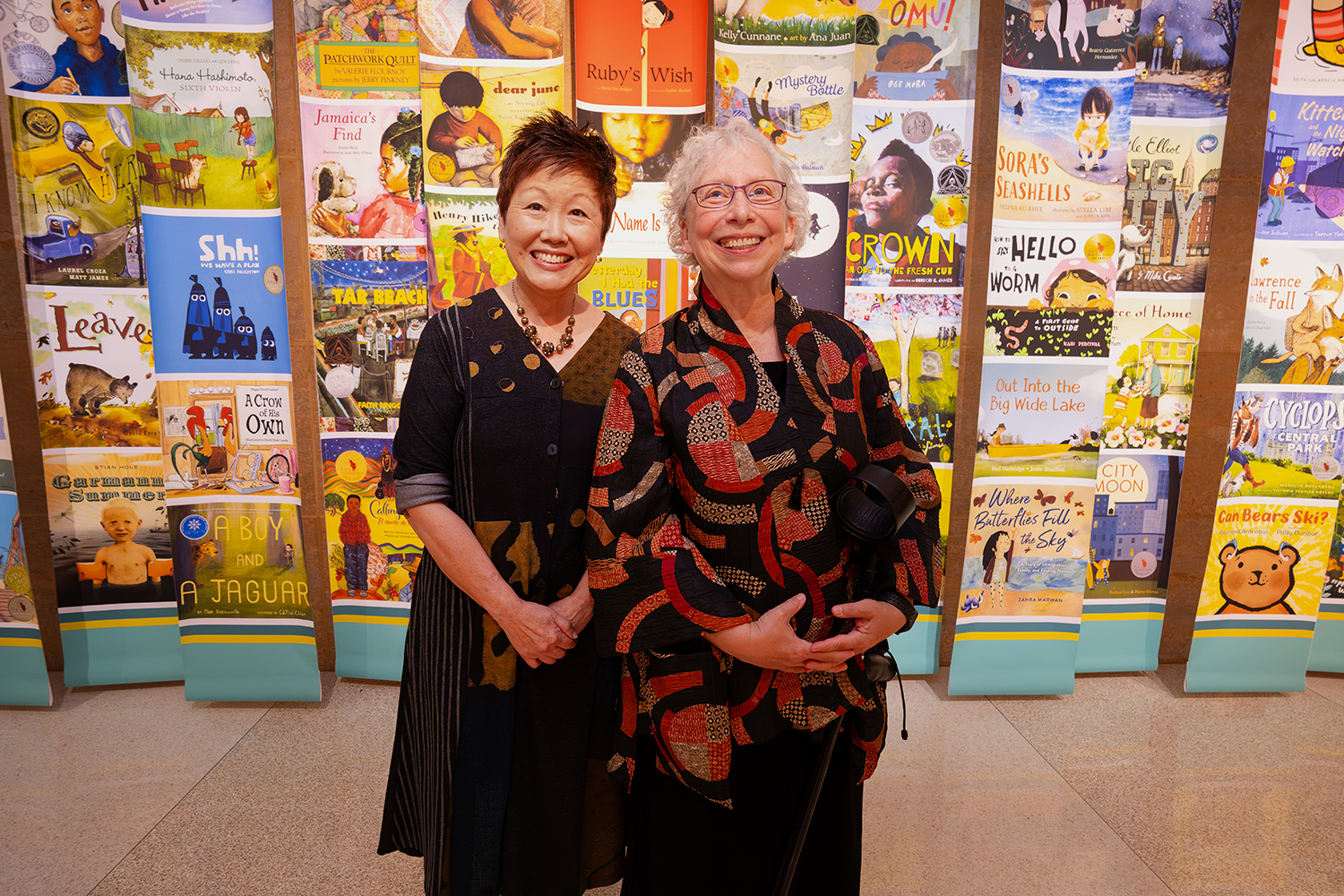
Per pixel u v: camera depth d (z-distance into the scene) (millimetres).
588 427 1315
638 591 1114
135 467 2742
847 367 1199
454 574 1260
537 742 1317
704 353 1156
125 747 2412
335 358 2641
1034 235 2551
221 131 2445
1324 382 2625
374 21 2477
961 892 1792
